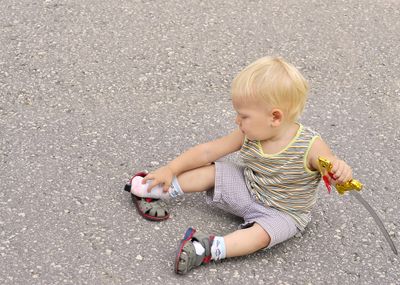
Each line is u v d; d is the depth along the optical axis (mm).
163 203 2371
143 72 3023
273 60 2217
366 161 2668
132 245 2262
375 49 3301
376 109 2939
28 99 2832
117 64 3057
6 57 3049
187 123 2775
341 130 2811
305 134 2225
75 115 2766
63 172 2502
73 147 2613
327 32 3385
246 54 3189
